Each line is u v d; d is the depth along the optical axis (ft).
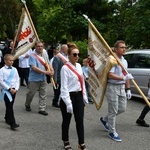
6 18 120.37
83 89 17.62
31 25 27.89
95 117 25.77
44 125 22.94
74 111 17.52
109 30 64.85
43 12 82.53
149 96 24.32
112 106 19.99
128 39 44.27
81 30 67.97
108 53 19.92
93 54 20.88
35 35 27.78
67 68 17.21
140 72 32.01
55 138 20.15
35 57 25.79
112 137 20.26
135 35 42.86
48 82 39.29
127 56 34.50
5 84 21.48
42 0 83.97
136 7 43.06
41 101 26.08
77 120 17.47
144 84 31.55
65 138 17.98
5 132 21.07
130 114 27.17
